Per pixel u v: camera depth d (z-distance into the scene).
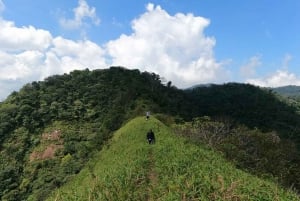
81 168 69.06
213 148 50.06
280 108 152.88
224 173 30.28
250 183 28.03
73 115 108.06
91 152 76.75
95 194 29.19
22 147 95.75
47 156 90.62
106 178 32.41
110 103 109.94
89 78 129.50
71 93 118.69
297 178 47.97
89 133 98.12
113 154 52.16
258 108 146.62
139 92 103.94
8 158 91.81
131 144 51.12
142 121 65.94
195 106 133.50
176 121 84.50
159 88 129.12
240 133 58.94
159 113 88.94
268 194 24.95
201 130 61.88
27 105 109.38
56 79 130.50
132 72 136.25
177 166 31.94
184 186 26.06
